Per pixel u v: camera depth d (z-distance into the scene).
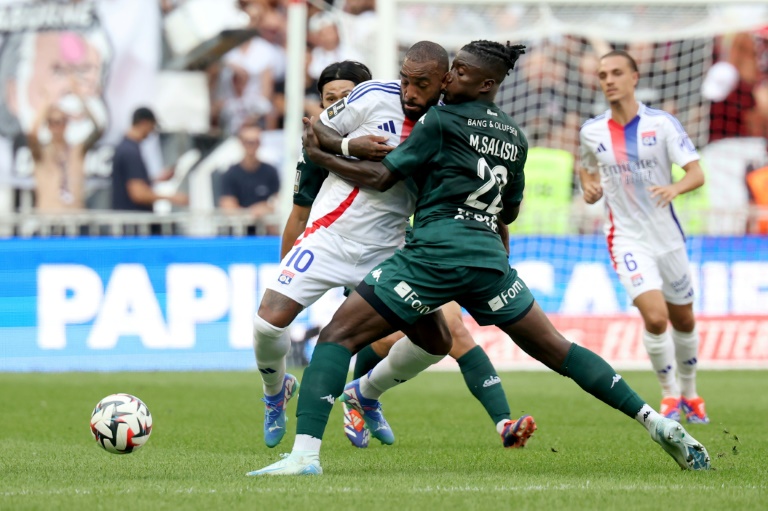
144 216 57.00
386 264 19.19
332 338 18.98
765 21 54.94
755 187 62.12
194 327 51.91
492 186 19.16
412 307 18.89
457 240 18.84
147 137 64.44
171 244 52.09
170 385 44.00
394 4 48.09
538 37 60.22
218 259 51.81
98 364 52.12
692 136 62.75
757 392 41.59
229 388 42.66
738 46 63.03
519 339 19.70
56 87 66.50
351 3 65.19
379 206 20.03
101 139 66.69
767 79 63.22
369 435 25.12
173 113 66.38
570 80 61.28
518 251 51.06
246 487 17.12
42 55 66.56
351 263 20.14
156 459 22.06
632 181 31.48
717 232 54.28
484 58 19.14
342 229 20.06
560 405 36.50
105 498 16.09
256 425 30.12
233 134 66.38
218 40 66.69
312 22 64.12
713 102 63.03
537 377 48.69
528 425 23.94
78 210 66.50
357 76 23.67
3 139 66.38
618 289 50.59
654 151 31.38
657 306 30.66
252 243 51.66
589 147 32.22
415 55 19.16
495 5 51.12
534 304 19.72
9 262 52.50
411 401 38.09
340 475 18.95
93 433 19.89
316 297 20.27
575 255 50.81
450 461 21.73
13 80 66.44
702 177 30.50
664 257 31.72
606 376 19.53
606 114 32.25
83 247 52.34
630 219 31.75
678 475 19.08
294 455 18.86
